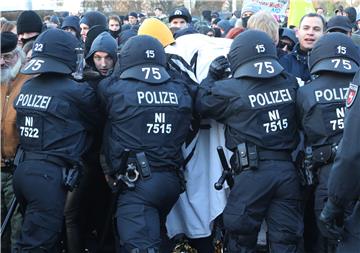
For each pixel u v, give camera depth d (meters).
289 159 4.04
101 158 4.37
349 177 2.80
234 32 5.34
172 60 4.50
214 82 4.17
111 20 8.54
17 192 4.04
